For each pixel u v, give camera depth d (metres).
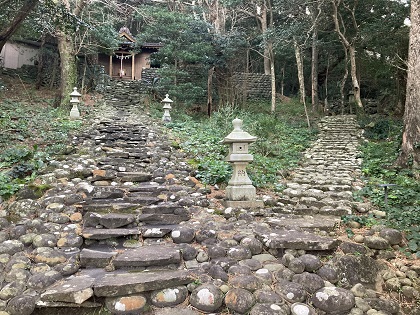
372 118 12.86
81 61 16.59
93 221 3.39
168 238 3.33
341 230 3.69
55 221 3.38
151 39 17.42
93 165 5.42
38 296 2.31
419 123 6.45
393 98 14.87
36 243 2.95
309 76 19.89
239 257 2.92
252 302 2.41
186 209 3.97
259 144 8.64
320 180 6.20
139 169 5.60
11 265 2.63
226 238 3.23
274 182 5.91
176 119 12.39
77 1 11.66
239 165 4.38
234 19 20.45
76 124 8.54
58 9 6.55
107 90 16.52
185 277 2.56
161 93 16.27
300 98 17.33
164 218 3.63
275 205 4.51
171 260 2.80
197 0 21.09
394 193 4.79
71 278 2.55
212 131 9.55
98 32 14.18
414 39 6.65
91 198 4.05
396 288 2.78
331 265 2.87
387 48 13.54
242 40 16.22
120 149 6.68
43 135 7.03
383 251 3.20
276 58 19.06
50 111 10.45
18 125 7.48
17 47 17.20
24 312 2.21
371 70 16.03
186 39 14.87
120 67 20.06
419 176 5.86
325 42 15.23
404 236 3.54
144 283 2.43
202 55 15.20
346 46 13.92
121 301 2.35
